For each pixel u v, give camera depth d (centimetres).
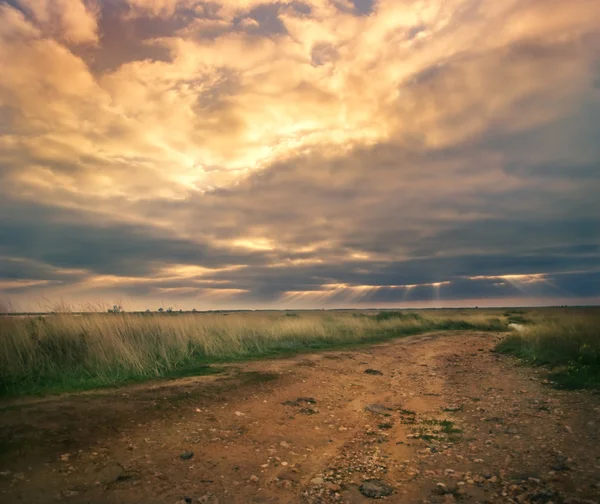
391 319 3023
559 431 610
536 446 554
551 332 1505
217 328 1543
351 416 750
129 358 988
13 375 814
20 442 503
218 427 641
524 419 688
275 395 862
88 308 1258
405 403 847
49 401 693
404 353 1620
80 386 823
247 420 687
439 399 874
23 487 408
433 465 511
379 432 655
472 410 769
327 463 525
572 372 987
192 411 706
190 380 928
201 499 410
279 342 1634
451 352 1648
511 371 1163
